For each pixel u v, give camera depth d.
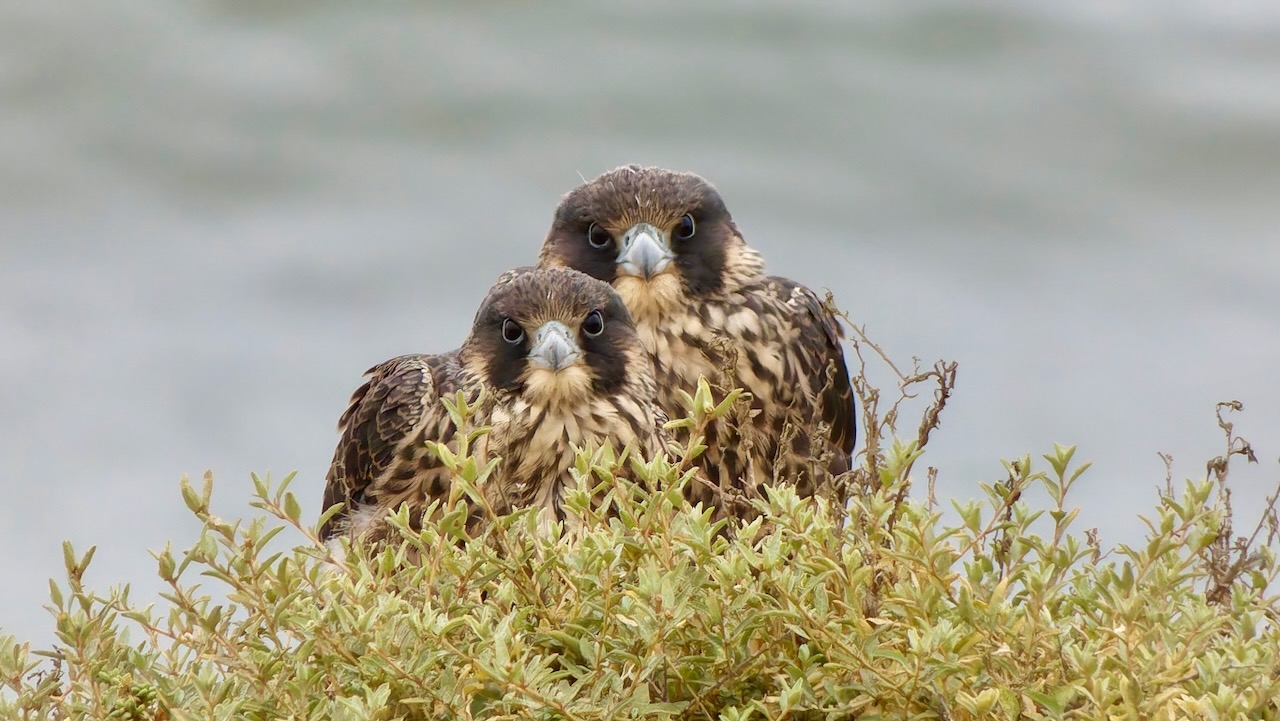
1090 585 5.96
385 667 5.39
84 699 5.98
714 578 5.68
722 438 11.52
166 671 6.08
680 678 5.57
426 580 6.02
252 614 5.90
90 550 6.06
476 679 5.51
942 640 5.22
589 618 5.76
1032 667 5.44
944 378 7.37
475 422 11.18
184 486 5.77
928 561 5.70
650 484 6.04
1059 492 6.10
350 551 6.58
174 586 5.80
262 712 5.66
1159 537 5.80
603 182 12.45
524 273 11.55
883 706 5.46
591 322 11.06
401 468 11.92
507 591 5.96
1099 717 5.12
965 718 5.39
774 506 6.09
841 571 5.61
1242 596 5.93
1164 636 5.54
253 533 5.85
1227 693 5.08
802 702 5.49
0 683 6.00
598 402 10.93
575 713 5.23
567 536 6.32
